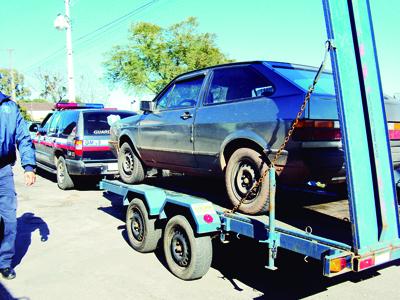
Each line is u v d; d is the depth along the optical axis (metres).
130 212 5.69
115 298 4.15
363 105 3.37
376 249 3.28
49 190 10.30
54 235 6.38
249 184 4.27
